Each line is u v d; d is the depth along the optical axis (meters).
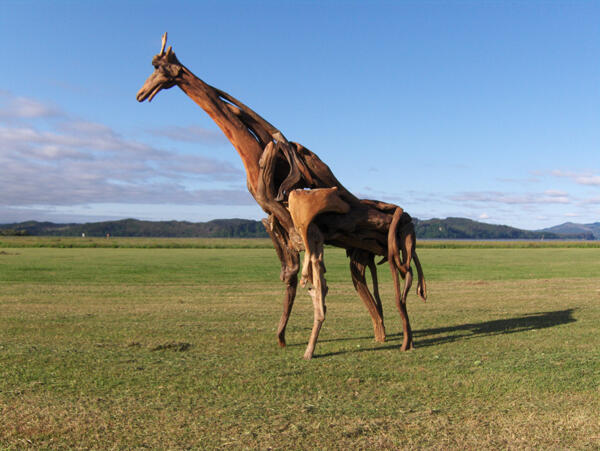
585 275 24.81
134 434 4.66
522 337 9.36
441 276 24.38
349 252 9.11
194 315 11.93
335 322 11.07
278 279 22.61
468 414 5.27
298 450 4.37
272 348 8.39
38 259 34.88
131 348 8.24
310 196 7.50
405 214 8.70
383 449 4.41
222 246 64.38
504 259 38.75
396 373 6.78
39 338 8.99
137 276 23.48
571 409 5.43
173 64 8.03
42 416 5.09
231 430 4.77
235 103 8.22
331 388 6.12
